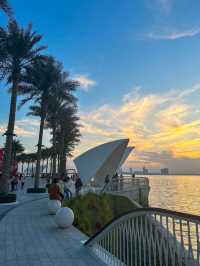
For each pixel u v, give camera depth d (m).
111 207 19.02
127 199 22.12
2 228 10.09
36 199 21.34
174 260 3.85
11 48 19.80
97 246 7.01
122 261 5.65
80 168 27.53
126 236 5.59
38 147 28.61
